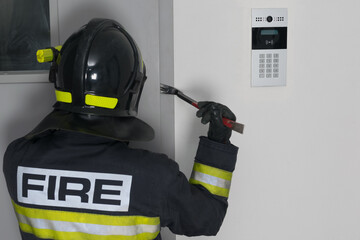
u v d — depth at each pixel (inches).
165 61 50.1
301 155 51.8
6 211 52.7
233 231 51.9
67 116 35.1
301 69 50.4
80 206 34.0
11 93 50.6
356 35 50.8
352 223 53.9
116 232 34.4
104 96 34.4
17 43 50.2
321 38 50.3
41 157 35.2
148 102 51.6
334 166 52.7
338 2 49.9
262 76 48.9
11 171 36.4
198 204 36.6
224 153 38.8
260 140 50.7
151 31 50.4
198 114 39.0
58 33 49.4
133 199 33.9
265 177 51.5
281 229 52.7
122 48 35.5
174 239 50.6
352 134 52.4
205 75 48.1
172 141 49.5
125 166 34.1
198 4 46.9
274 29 48.6
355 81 51.6
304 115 51.2
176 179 34.6
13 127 51.4
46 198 34.5
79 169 34.2
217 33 47.7
